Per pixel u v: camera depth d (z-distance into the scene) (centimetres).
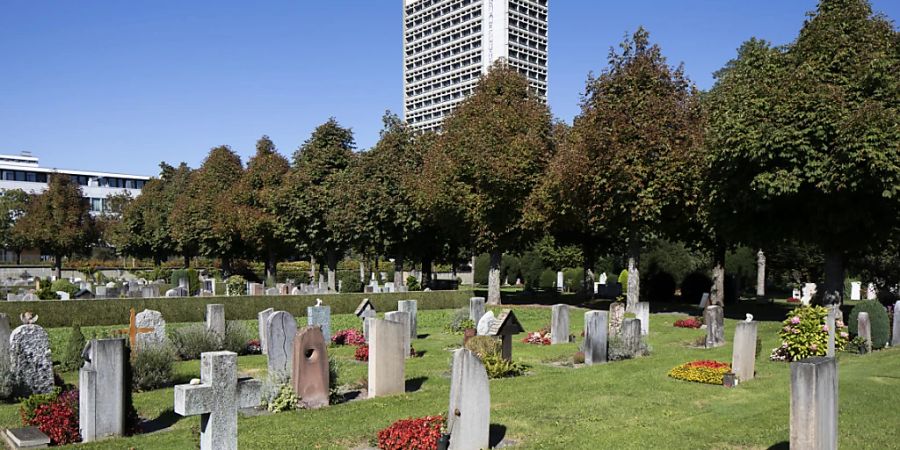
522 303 4656
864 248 3020
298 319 3647
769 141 2558
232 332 2348
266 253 6438
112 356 1296
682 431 1260
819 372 912
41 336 1600
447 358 2216
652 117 3306
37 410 1302
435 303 4359
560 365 2114
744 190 2812
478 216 4138
